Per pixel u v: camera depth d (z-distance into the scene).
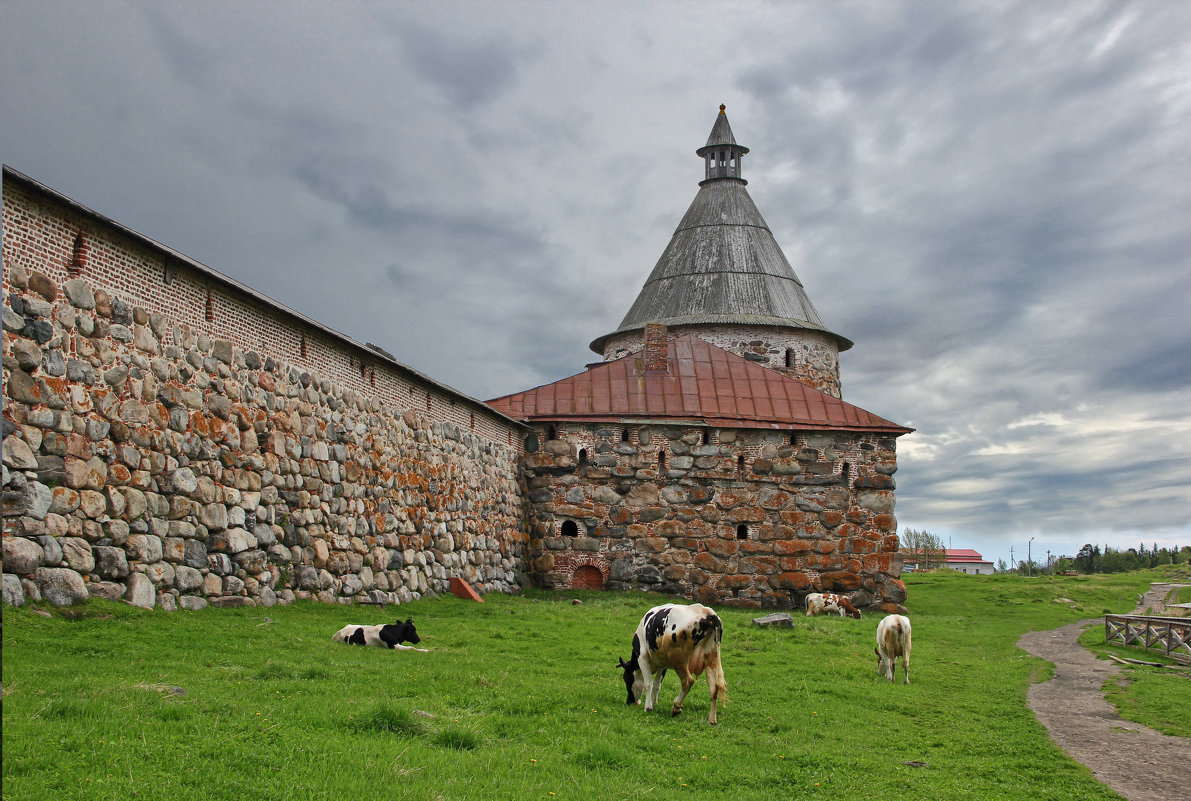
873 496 35.12
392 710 10.15
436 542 26.36
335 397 21.78
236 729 9.13
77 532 13.88
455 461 28.33
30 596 12.97
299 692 11.09
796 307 45.47
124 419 15.07
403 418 25.19
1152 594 41.94
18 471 12.98
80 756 7.89
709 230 46.69
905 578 51.06
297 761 8.42
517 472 33.78
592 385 36.62
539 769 9.10
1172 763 11.17
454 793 8.11
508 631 18.83
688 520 34.22
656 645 11.84
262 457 18.66
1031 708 14.62
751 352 43.66
